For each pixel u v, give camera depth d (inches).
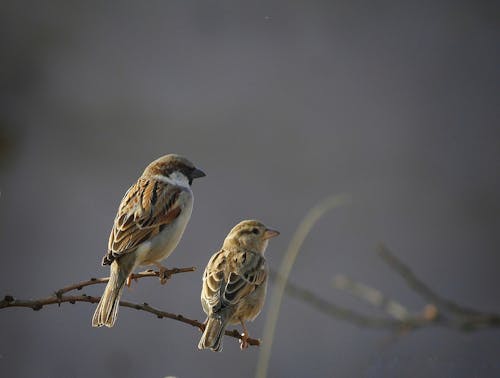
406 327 130.3
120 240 298.2
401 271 145.3
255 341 276.5
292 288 149.0
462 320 124.3
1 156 581.0
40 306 217.0
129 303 231.5
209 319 282.7
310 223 178.5
